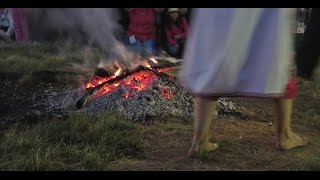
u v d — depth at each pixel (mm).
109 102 4590
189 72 3285
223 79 3174
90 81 5176
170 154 3670
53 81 5602
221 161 3514
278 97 3357
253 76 3203
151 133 4094
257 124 4395
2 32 8406
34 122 4352
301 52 6008
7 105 4840
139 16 7184
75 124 4070
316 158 3502
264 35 3158
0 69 5934
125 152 3697
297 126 4402
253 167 3422
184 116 4535
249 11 3105
